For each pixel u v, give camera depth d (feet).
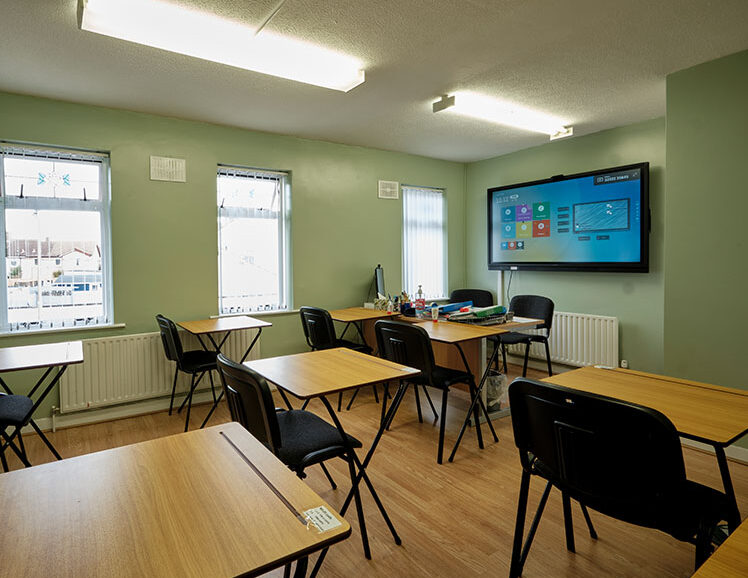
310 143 15.47
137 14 7.20
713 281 9.75
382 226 17.31
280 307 15.47
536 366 17.15
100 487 3.44
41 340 11.28
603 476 4.38
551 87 11.04
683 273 10.18
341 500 7.86
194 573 2.49
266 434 5.22
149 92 10.87
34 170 11.46
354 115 12.90
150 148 12.56
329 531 2.87
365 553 6.38
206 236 13.51
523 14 7.68
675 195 10.24
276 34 8.14
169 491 3.38
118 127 12.08
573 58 9.44
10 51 8.66
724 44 8.87
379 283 16.08
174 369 12.73
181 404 13.07
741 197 9.30
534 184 16.57
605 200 14.53
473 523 7.18
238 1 7.10
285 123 13.58
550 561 6.26
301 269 15.37
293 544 2.75
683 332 10.21
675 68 9.98
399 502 7.82
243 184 14.61
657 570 6.07
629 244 14.01
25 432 10.94
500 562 6.25
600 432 4.26
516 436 5.27
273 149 14.70
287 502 3.23
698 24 8.09
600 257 14.76
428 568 6.15
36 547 2.71
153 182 12.64
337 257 16.19
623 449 4.17
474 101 11.87
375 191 17.10
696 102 9.87
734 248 9.44
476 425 10.11
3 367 7.29
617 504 4.53
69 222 11.89
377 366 7.14
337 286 16.21
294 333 15.23
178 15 7.36
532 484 8.45
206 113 12.53
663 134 13.51
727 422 4.60
